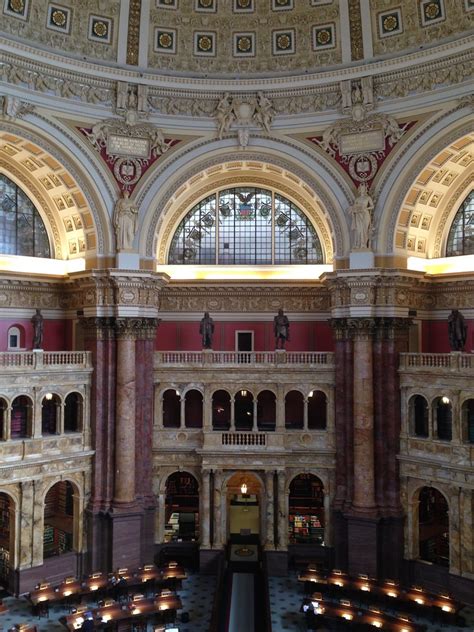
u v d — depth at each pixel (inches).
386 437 1273.4
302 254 1507.1
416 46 1235.9
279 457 1309.1
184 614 1092.5
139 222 1326.3
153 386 1347.2
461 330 1199.6
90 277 1286.9
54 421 1326.3
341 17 1290.6
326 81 1288.1
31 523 1200.2
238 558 1354.6
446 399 1202.0
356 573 1238.3
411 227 1363.2
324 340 1443.2
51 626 1061.8
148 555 1311.5
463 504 1167.0
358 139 1289.4
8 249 1384.1
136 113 1302.9
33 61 1190.3
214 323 1464.1
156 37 1328.7
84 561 1272.1
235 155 1355.8
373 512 1242.6
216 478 1317.7
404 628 1003.9
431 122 1219.9
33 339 1312.7
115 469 1291.8
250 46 1350.9
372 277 1253.7
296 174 1342.3
